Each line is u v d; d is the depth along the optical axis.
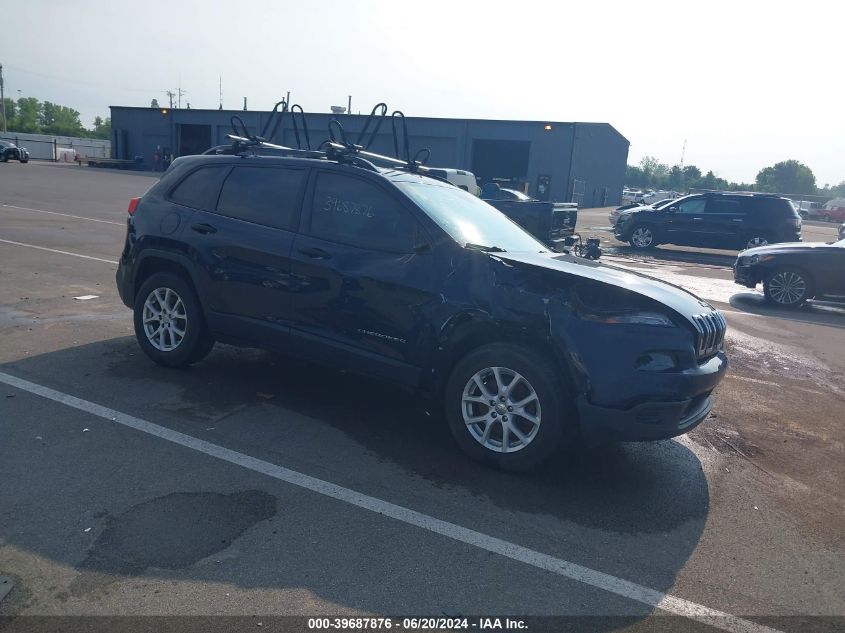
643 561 3.53
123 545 3.31
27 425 4.60
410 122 43.97
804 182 115.50
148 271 6.00
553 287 4.26
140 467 4.13
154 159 53.97
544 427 4.22
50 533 3.37
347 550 3.41
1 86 89.25
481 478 4.33
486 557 3.44
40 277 9.45
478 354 4.38
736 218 19.78
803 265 11.66
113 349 6.36
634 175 121.31
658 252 20.86
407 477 4.27
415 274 4.61
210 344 5.82
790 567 3.58
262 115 47.09
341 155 5.16
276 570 3.20
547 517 3.90
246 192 5.46
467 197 5.79
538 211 15.51
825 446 5.39
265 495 3.91
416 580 3.21
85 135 126.44
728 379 7.10
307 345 5.05
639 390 4.04
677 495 4.32
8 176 32.50
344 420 5.12
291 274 5.04
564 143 42.69
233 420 4.95
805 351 8.57
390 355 4.73
